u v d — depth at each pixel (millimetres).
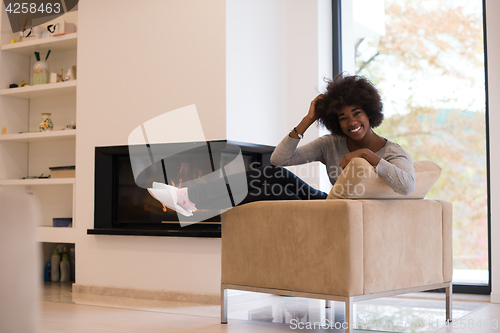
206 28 3232
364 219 1893
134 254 3357
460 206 3398
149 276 3289
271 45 3652
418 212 2115
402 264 2035
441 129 3500
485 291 3197
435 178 2197
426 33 3598
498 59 3064
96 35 3637
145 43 3445
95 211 3496
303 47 3740
